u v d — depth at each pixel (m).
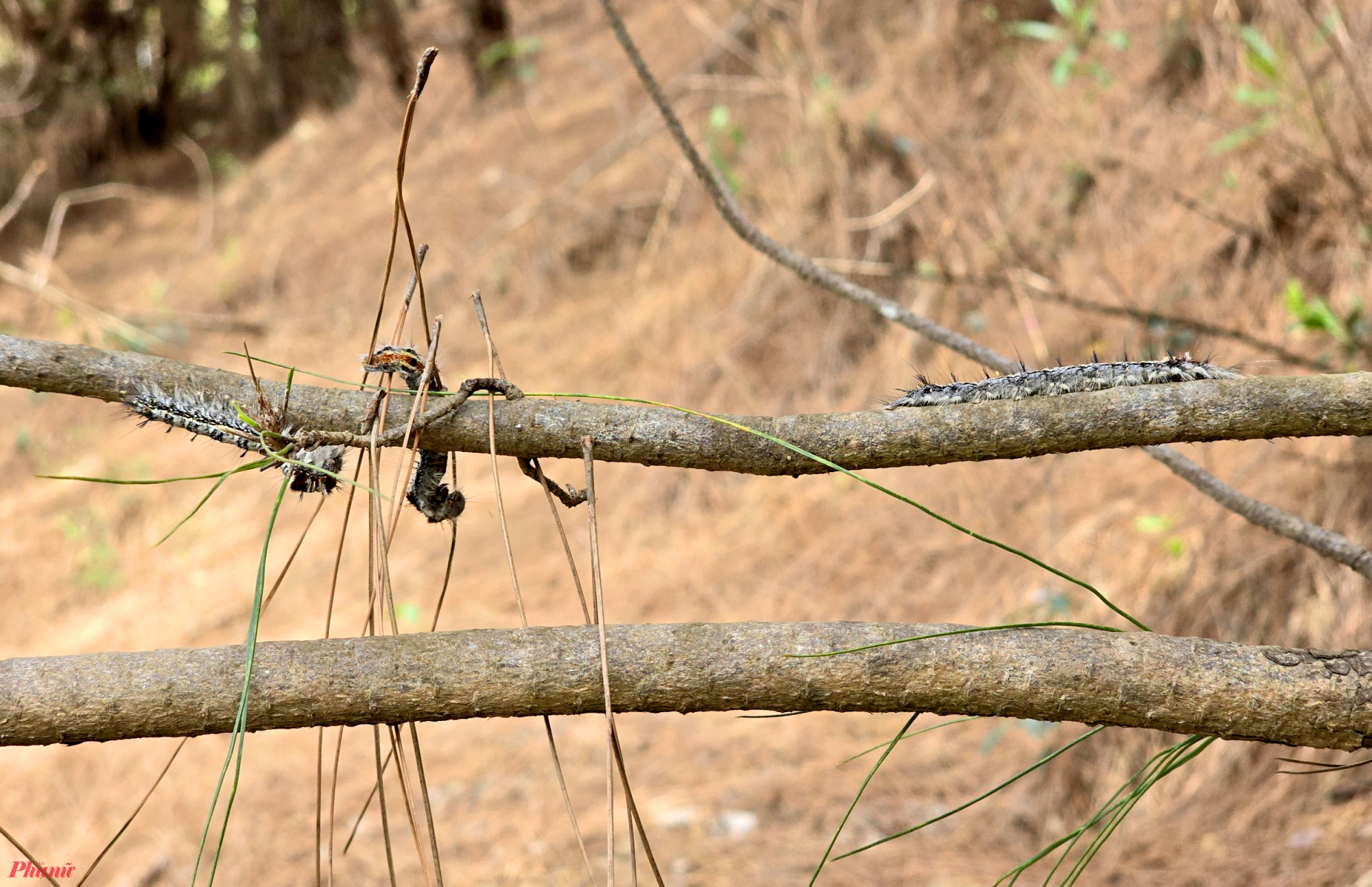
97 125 14.62
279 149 13.85
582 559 6.36
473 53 11.43
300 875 4.28
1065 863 3.55
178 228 13.48
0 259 13.23
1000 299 5.88
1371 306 4.21
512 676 1.15
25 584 8.38
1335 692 1.14
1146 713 1.16
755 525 6.02
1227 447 4.44
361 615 6.38
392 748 1.21
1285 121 4.85
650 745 4.77
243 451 1.34
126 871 4.61
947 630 1.20
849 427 1.33
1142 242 5.48
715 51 8.98
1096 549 4.62
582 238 8.91
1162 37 6.09
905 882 3.60
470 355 8.66
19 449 10.20
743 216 2.22
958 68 7.12
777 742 4.55
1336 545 1.88
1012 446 1.32
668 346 7.40
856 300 2.18
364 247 10.59
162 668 1.12
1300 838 3.26
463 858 4.20
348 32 14.27
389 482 3.74
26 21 13.71
